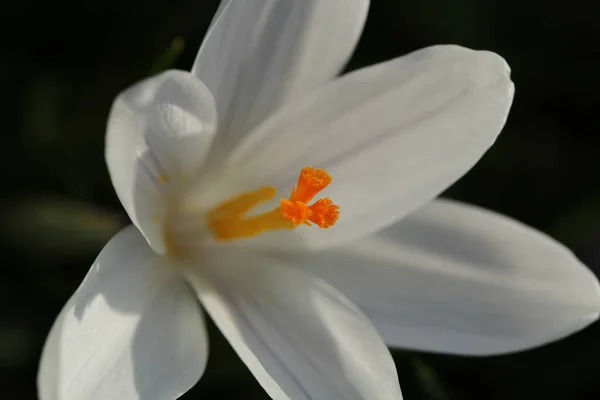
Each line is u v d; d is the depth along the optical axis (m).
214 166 0.19
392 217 0.19
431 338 0.19
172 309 0.18
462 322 0.20
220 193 0.19
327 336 0.19
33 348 0.21
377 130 0.19
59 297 0.21
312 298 0.19
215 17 0.18
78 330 0.17
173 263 0.19
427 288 0.20
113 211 0.21
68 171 0.22
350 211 0.19
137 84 0.17
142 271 0.18
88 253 0.21
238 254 0.20
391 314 0.20
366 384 0.19
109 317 0.17
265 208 0.20
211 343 0.21
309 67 0.19
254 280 0.19
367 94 0.19
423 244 0.20
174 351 0.18
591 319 0.19
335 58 0.19
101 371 0.17
